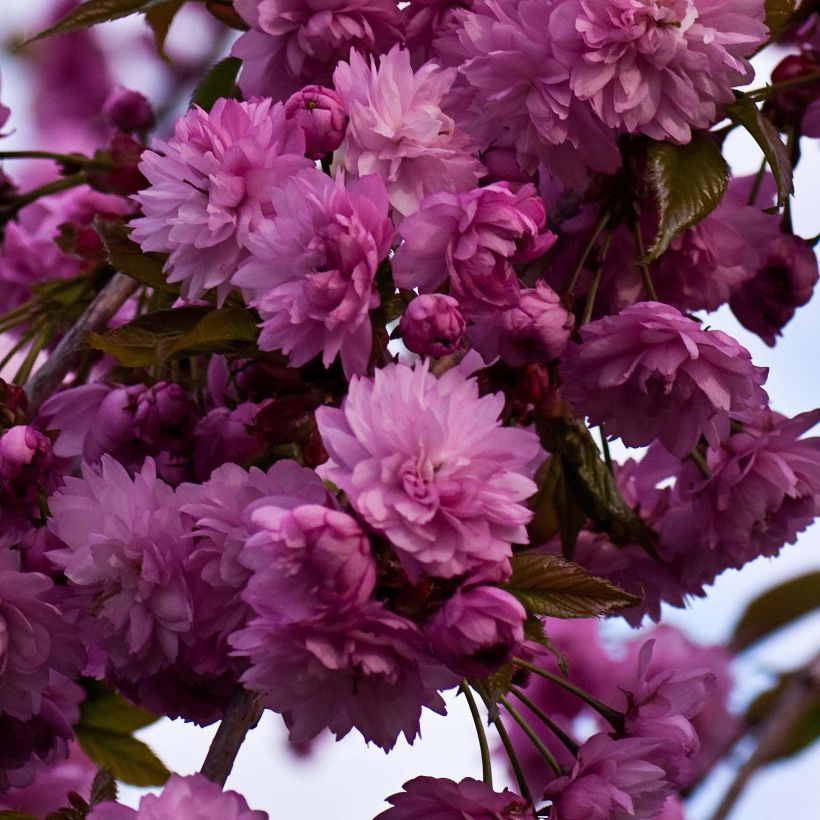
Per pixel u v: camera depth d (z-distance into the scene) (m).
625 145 1.12
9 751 1.13
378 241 1.07
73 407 1.16
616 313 1.15
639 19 1.10
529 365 1.11
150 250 1.10
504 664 1.05
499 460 1.05
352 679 1.05
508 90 1.10
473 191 1.07
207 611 1.09
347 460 1.05
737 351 1.10
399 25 1.12
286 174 1.09
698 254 1.15
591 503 1.15
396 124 1.09
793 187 1.14
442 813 1.08
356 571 1.04
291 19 1.12
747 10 1.11
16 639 1.11
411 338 1.06
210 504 1.08
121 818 1.06
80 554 1.10
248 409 1.13
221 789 1.07
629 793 1.10
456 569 1.04
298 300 1.07
